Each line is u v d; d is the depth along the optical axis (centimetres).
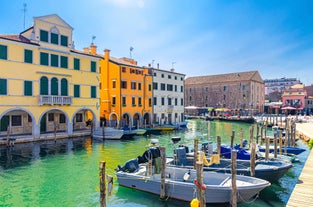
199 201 922
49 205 1084
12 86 2434
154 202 1141
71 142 2661
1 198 1152
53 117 2998
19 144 2420
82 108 3016
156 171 1273
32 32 2625
